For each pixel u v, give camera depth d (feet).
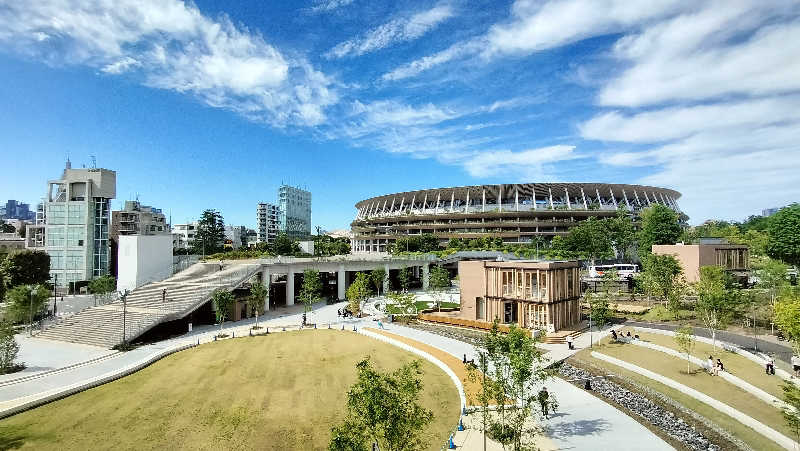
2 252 292.20
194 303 196.13
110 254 369.50
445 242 506.07
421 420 64.80
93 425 94.73
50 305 256.52
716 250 259.19
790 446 86.79
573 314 190.29
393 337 176.86
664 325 188.44
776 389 113.39
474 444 85.46
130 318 182.80
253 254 340.59
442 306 254.88
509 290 193.16
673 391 117.70
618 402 111.55
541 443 87.45
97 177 349.41
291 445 86.53
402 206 603.26
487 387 80.94
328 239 650.43
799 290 175.32
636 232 391.45
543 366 136.05
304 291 239.09
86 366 135.95
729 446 89.97
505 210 509.76
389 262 323.98
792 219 252.62
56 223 342.44
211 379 124.06
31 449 84.07
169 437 89.56
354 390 65.10
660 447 86.33
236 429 93.09
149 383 121.29
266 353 151.64
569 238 369.91
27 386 116.47
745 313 189.16
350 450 59.06
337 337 177.68
